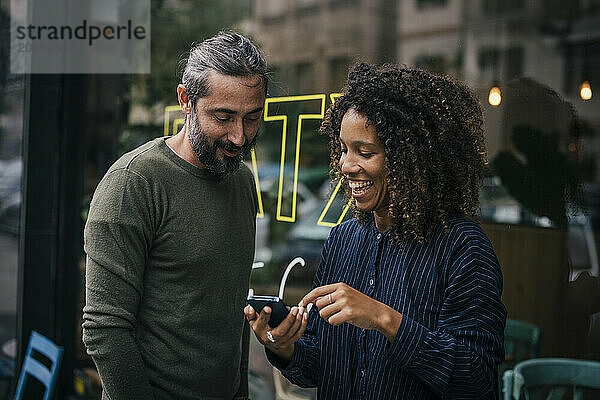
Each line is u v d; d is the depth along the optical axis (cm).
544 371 192
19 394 278
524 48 193
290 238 241
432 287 132
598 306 183
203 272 159
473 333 127
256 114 153
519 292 197
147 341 157
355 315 124
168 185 155
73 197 333
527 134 193
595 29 182
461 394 127
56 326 335
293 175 241
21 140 340
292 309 135
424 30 212
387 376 135
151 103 299
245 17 260
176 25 286
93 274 148
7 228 357
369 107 132
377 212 141
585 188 184
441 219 133
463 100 140
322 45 236
